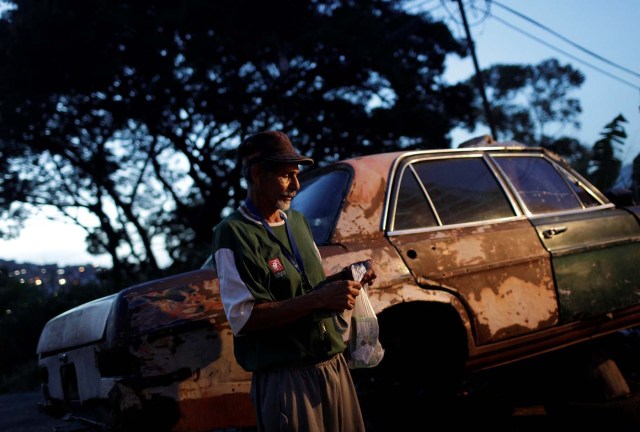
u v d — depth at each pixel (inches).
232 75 723.4
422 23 760.3
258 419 77.6
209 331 99.0
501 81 1423.5
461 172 143.3
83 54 627.2
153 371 95.4
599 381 149.6
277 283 77.1
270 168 78.9
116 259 770.2
